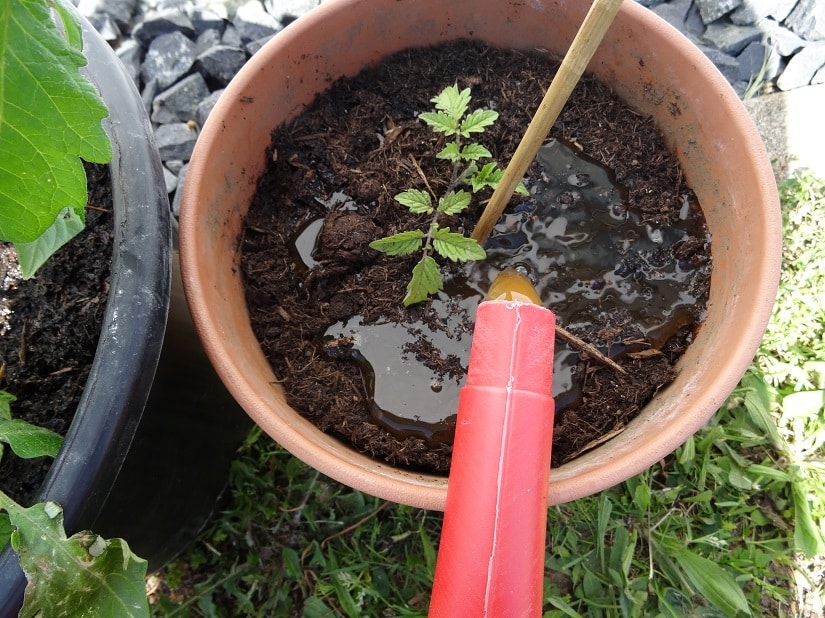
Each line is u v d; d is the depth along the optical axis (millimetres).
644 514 1359
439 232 981
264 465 1425
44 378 891
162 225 831
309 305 1106
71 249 940
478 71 1214
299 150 1165
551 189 1154
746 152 965
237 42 1717
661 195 1125
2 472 830
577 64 739
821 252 1504
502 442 650
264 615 1333
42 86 540
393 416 1032
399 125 1193
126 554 679
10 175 576
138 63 1701
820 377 1454
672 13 1748
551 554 1344
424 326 1092
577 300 1095
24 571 631
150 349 769
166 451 1037
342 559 1354
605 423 1008
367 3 1087
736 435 1419
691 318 1056
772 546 1376
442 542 666
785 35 1695
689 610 1312
